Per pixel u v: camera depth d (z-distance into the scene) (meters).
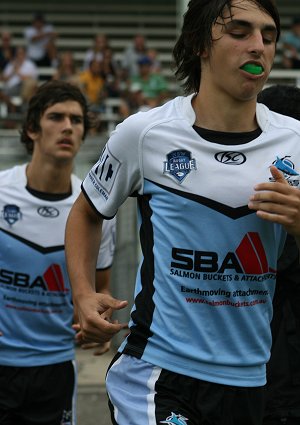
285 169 4.69
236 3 4.59
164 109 4.88
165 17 32.84
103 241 7.41
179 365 4.67
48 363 7.52
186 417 4.64
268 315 4.84
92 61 22.80
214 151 4.68
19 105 21.89
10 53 25.55
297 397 5.64
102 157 5.01
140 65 22.94
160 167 4.72
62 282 7.53
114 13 32.72
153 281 4.74
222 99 4.68
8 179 7.74
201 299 4.64
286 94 5.93
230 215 4.62
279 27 4.72
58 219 7.61
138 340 4.83
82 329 4.91
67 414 7.64
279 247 4.90
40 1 32.47
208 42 4.66
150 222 4.79
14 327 7.48
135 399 4.76
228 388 4.73
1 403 7.50
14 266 7.51
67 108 7.77
